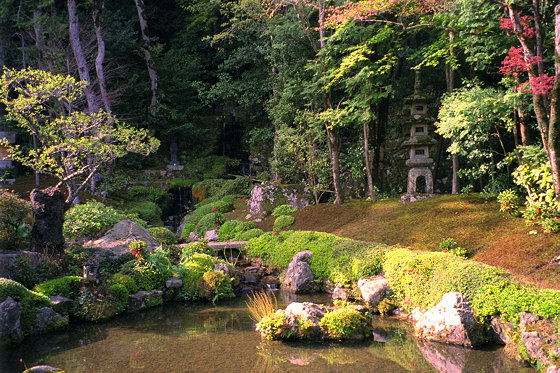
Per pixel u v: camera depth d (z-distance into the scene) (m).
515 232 9.93
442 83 20.95
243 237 15.20
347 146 20.75
